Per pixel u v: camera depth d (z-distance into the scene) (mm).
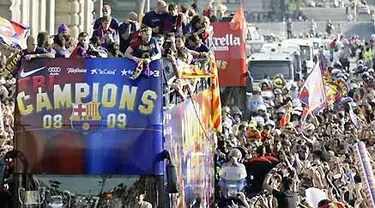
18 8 60688
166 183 29219
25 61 29688
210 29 41625
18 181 29438
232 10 173500
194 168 33969
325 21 175750
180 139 31250
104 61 29594
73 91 29469
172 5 40281
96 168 29266
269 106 69500
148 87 29469
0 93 36062
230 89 65000
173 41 35312
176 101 31094
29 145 29422
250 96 65000
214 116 41000
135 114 29391
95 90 29438
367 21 177500
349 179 46469
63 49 33062
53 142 29344
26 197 29328
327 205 39375
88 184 29266
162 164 29297
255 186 44688
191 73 34375
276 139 49312
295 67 89125
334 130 58312
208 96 38906
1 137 33500
